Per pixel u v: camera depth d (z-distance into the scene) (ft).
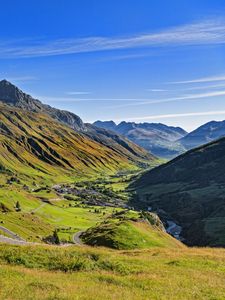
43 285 88.33
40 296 78.07
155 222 511.81
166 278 111.14
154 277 111.24
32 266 119.34
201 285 104.37
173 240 392.88
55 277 102.89
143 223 416.46
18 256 124.16
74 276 106.93
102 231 329.31
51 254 130.00
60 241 514.68
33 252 129.70
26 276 98.68
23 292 80.59
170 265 136.36
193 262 144.87
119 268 122.31
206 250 190.60
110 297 83.20
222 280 114.62
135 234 305.94
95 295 83.71
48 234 652.07
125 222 340.59
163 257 154.61
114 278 106.11
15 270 104.78
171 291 95.09
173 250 182.91
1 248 131.13
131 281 104.94
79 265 120.26
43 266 120.26
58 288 87.45
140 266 128.16
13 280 92.32
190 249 192.44
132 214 533.55
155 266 131.44
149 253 168.35
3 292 79.25
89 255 135.03
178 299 87.10
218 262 149.07
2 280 90.84
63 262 122.42
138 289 95.96
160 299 86.17
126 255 152.87
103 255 137.49
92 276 107.86
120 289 93.50
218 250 194.80
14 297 76.48
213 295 93.30
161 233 382.42
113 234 296.71
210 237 635.25
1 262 119.65
